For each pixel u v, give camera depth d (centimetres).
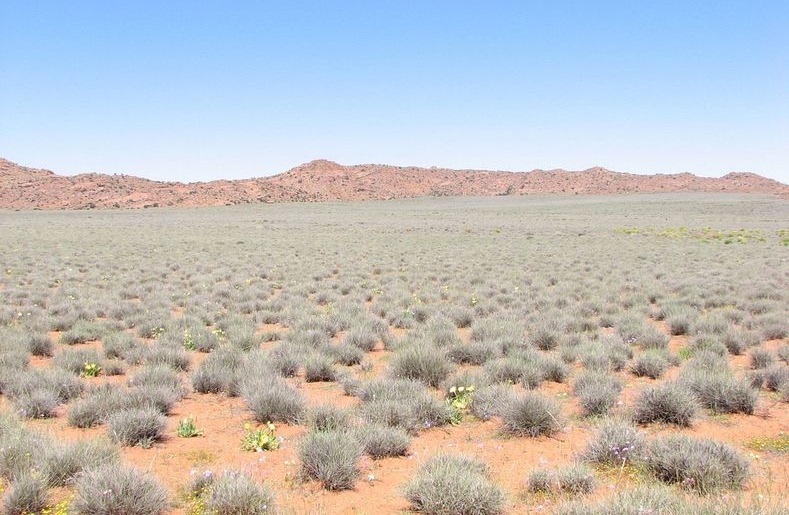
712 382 1015
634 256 4134
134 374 1155
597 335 1636
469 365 1355
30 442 723
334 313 1883
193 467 745
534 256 4144
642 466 719
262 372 1154
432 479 625
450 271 3278
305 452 716
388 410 903
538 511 607
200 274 3131
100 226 7844
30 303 2178
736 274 2953
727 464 684
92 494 593
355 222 9031
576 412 990
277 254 4344
